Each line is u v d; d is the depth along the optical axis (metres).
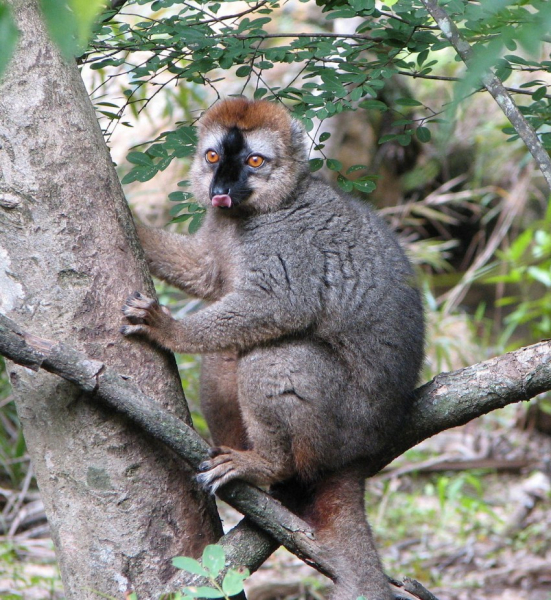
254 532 7.38
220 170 9.09
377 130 21.73
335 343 8.41
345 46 8.81
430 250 21.12
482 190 21.56
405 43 8.55
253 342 8.35
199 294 9.72
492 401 7.97
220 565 5.84
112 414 6.91
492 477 19.12
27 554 14.31
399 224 21.81
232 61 8.66
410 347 8.56
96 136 7.23
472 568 15.02
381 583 7.56
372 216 9.15
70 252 6.93
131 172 8.99
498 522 16.75
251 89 20.22
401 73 8.73
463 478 17.08
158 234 9.62
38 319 6.86
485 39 6.65
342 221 8.85
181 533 7.13
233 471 7.39
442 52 19.48
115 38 9.01
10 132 6.84
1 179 6.84
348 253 8.66
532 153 6.67
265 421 8.24
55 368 6.52
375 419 8.28
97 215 7.09
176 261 9.61
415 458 19.25
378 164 22.28
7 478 17.16
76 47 3.87
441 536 16.34
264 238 8.86
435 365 20.31
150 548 6.96
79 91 7.20
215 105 9.67
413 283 9.02
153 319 7.38
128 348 7.19
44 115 6.93
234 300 8.43
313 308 8.41
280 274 8.55
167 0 8.80
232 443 9.20
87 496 6.88
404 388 8.34
